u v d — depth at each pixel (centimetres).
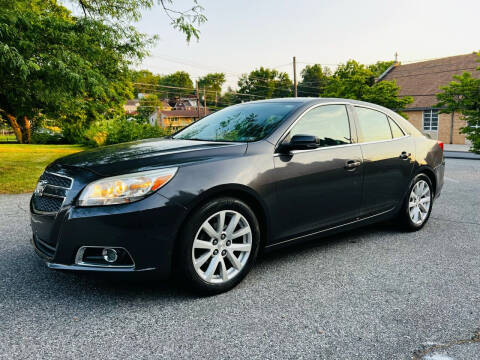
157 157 282
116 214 248
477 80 1886
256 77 9706
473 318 255
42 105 1073
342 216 372
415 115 3234
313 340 227
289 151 322
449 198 673
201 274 278
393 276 325
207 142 336
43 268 334
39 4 1020
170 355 211
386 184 411
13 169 960
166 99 12075
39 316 252
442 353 215
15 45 751
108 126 2191
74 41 835
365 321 249
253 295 287
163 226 257
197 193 267
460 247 404
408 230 456
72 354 210
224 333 234
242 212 293
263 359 208
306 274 328
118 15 1042
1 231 449
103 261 261
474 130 1922
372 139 406
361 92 2784
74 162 293
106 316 253
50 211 269
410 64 3834
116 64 1105
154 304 270
